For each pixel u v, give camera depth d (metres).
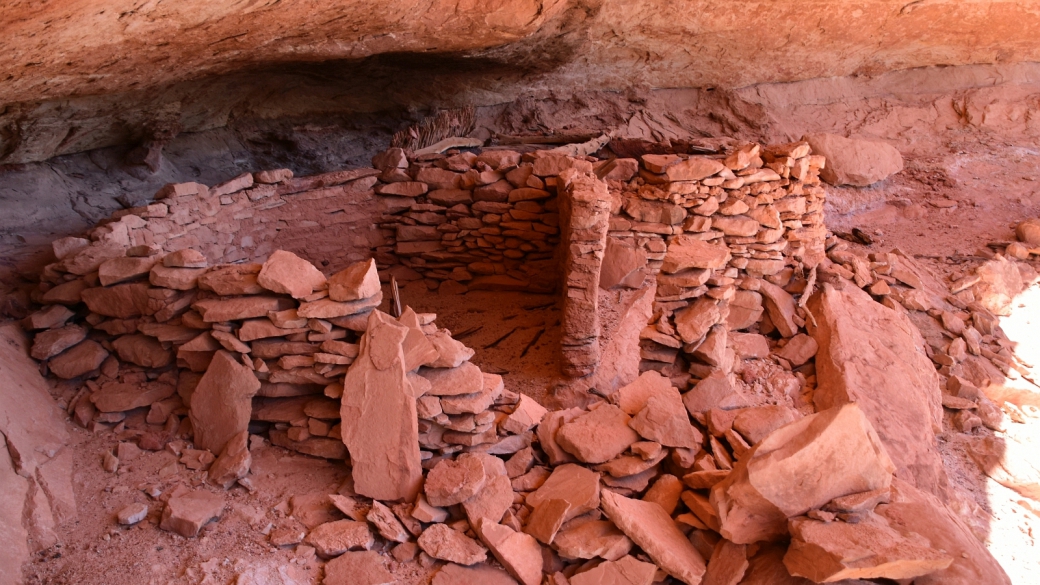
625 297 5.63
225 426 4.03
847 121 9.59
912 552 3.23
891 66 9.70
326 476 4.04
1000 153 9.29
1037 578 4.50
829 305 6.19
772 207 6.17
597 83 8.97
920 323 6.58
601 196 4.70
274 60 5.72
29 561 3.26
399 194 6.55
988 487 5.32
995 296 6.90
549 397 4.93
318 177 6.32
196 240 5.37
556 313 6.05
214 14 3.80
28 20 2.88
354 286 3.92
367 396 3.89
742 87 9.41
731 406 4.77
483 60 7.12
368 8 4.66
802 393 5.75
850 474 3.53
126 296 4.27
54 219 5.88
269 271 3.99
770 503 3.54
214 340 4.12
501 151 6.61
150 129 6.51
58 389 4.22
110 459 3.89
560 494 3.99
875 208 8.48
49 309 4.34
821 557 3.30
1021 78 10.00
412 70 7.38
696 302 5.31
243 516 3.70
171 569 3.34
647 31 7.98
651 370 4.98
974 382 6.20
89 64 3.97
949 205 8.45
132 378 4.27
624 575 3.69
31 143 5.77
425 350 3.98
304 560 3.54
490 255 6.52
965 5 8.51
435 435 4.06
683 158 6.05
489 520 3.73
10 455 3.56
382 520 3.68
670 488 4.15
